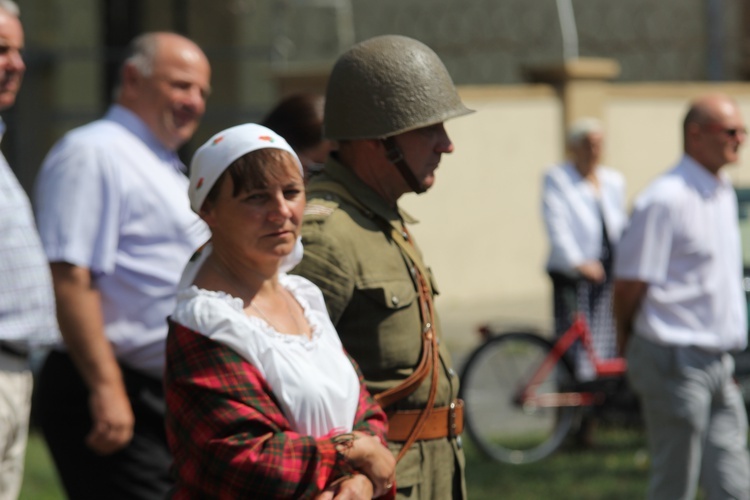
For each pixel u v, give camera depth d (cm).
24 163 2852
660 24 3050
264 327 525
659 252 1048
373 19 2827
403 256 654
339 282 622
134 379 859
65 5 3027
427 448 644
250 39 2902
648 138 2652
